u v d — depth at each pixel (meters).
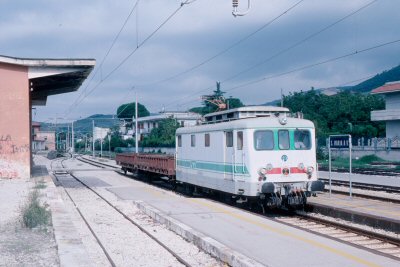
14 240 11.75
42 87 36.19
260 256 9.59
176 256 10.71
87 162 69.56
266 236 11.59
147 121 102.25
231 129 17.52
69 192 26.16
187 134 22.78
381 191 22.17
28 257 10.05
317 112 69.00
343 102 67.56
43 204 17.33
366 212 15.30
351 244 10.63
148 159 32.00
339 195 20.73
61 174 42.84
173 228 13.80
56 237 11.58
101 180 35.19
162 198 21.50
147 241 12.64
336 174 31.33
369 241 12.58
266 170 16.50
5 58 27.50
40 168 45.69
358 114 65.81
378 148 52.28
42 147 147.12
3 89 28.17
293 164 16.86
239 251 10.06
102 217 17.05
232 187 17.55
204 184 20.48
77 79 33.38
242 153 16.84
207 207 17.22
